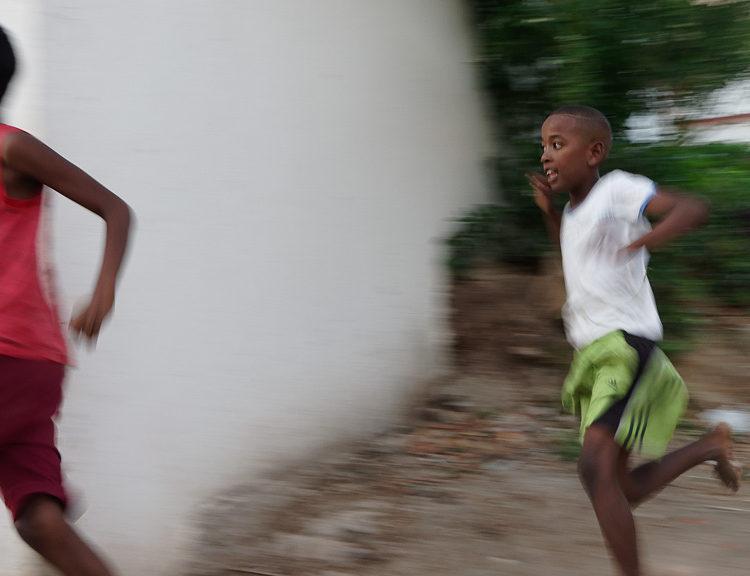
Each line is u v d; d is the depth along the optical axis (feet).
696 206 9.05
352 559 10.84
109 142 10.32
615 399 9.43
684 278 17.40
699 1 16.97
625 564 9.12
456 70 17.26
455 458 14.07
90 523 10.02
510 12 17.20
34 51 9.62
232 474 12.01
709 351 17.38
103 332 10.20
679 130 18.02
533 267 17.71
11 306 7.95
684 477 13.57
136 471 10.55
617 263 9.68
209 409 11.63
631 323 9.69
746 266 18.39
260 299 12.53
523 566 10.66
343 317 14.17
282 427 12.91
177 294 11.18
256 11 12.55
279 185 12.92
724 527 11.76
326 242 13.84
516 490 12.87
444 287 16.88
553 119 10.19
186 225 11.34
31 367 8.00
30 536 8.11
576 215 9.95
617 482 9.61
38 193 8.17
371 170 14.89
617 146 16.98
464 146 17.46
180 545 11.00
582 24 16.38
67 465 9.82
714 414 15.96
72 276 9.78
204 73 11.65
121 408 10.40
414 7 16.07
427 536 11.42
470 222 17.15
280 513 11.85
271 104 12.81
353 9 14.55
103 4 10.25
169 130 11.11
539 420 15.51
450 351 17.01
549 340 16.88
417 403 15.94
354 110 14.53
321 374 13.71
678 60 16.88
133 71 10.62
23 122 9.66
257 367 12.45
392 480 13.15
